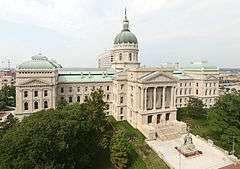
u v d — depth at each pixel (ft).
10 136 195.42
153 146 291.79
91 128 248.73
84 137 239.30
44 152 189.88
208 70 490.49
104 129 272.31
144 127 328.70
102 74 429.79
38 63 349.61
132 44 451.94
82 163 229.86
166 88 365.20
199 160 254.47
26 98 343.46
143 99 339.36
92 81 404.57
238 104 298.15
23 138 188.03
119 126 355.77
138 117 344.69
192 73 505.66
